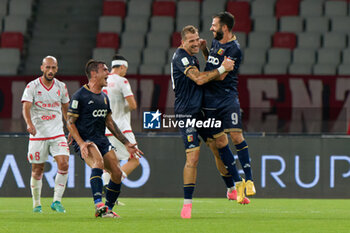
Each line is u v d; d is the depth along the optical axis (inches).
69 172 1440.7
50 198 1407.5
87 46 2502.5
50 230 684.1
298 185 1457.9
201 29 2461.9
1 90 1722.4
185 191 863.1
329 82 1770.4
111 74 1214.3
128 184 1455.5
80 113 856.9
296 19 2450.8
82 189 1441.9
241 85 1766.7
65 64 2436.0
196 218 866.8
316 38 2381.9
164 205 1204.5
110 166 856.9
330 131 1526.8
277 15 2514.8
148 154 1460.4
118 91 1208.2
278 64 2285.9
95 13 2630.4
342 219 879.7
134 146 879.7
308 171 1459.2
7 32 2396.7
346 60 2314.2
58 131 1003.3
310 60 2314.2
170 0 2554.1
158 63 2304.4
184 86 856.9
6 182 1437.0
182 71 845.8
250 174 962.7
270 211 1055.0
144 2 2534.5
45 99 991.0
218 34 917.8
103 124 872.9
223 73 856.3
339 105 1766.7
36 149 996.6
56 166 1438.2
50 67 981.8
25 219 834.2
